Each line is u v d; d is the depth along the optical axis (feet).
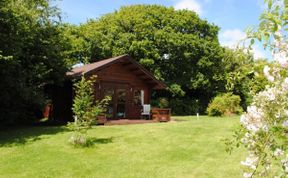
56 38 57.36
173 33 105.70
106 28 108.37
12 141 38.42
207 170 26.30
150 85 72.69
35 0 54.65
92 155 31.53
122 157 30.78
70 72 64.59
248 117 10.62
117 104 65.51
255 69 10.77
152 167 27.45
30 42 51.75
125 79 67.46
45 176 25.05
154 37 104.32
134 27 104.68
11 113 54.44
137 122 62.59
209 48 108.06
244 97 97.71
